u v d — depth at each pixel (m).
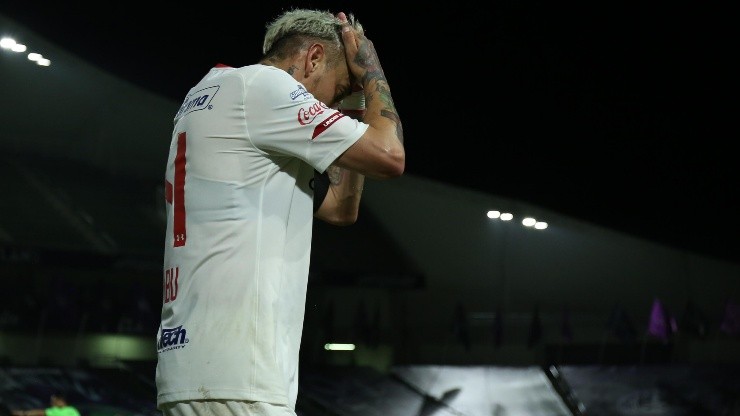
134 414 28.34
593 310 35.28
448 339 36.19
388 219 37.12
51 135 34.97
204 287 3.14
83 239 32.53
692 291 34.00
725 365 33.00
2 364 29.17
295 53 3.56
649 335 34.44
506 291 35.69
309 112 3.25
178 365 3.13
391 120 3.38
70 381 29.09
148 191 36.34
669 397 32.81
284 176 3.31
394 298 36.75
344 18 3.73
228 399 3.05
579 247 34.81
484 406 33.50
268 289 3.16
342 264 35.88
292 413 3.18
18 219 32.41
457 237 36.00
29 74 31.08
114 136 35.38
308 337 35.50
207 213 3.21
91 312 30.67
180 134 3.40
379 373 35.22
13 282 30.45
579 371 34.75
